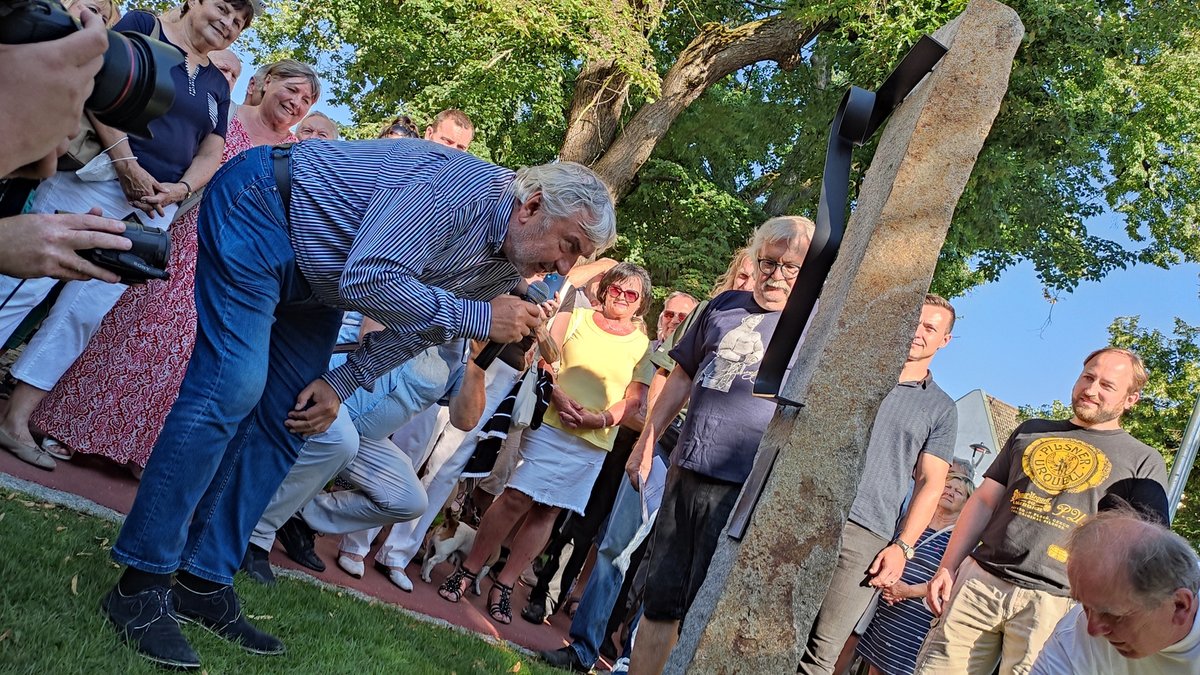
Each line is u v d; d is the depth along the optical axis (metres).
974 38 2.51
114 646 2.63
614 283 5.59
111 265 1.63
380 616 4.19
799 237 3.67
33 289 3.97
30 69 1.11
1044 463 4.33
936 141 2.48
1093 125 15.87
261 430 3.13
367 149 2.95
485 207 2.87
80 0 4.00
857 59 16.09
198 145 4.42
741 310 3.77
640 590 4.36
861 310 2.47
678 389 4.17
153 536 2.76
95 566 3.12
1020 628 4.22
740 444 3.48
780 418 2.63
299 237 2.89
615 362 5.50
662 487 5.38
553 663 5.05
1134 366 4.35
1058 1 14.99
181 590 3.02
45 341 4.21
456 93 17.25
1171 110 19.00
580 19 15.30
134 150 4.09
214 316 2.85
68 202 4.00
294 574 4.44
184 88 4.25
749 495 2.59
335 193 2.87
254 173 2.88
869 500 4.14
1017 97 15.42
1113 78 17.05
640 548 5.56
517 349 4.28
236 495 3.09
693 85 16.98
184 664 2.71
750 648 2.41
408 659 3.63
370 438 4.49
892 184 2.49
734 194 20.28
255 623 3.31
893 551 4.18
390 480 4.56
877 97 2.72
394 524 5.16
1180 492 9.85
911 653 5.17
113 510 4.12
